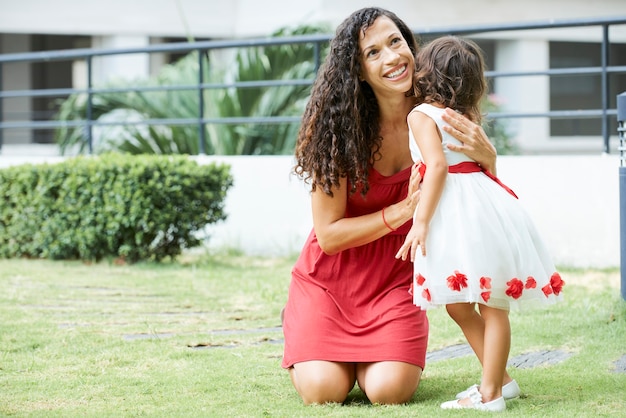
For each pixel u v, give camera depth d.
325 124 3.93
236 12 14.48
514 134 12.70
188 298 6.33
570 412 3.62
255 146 9.98
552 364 4.51
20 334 5.20
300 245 8.37
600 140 15.05
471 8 13.67
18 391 4.07
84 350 4.85
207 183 7.98
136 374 4.38
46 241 8.26
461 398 3.72
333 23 13.02
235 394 4.01
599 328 5.15
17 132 16.86
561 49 15.90
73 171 8.05
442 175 3.64
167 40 15.71
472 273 3.56
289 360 3.91
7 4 14.05
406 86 3.90
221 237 8.63
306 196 8.34
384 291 4.04
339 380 3.80
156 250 8.02
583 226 7.45
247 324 5.54
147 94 10.39
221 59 14.66
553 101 15.99
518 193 7.55
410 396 3.81
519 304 3.69
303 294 4.07
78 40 16.64
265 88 9.89
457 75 3.80
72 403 3.87
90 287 6.78
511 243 3.64
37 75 16.81
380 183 4.01
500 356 3.67
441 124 3.72
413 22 13.48
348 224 3.94
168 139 10.08
